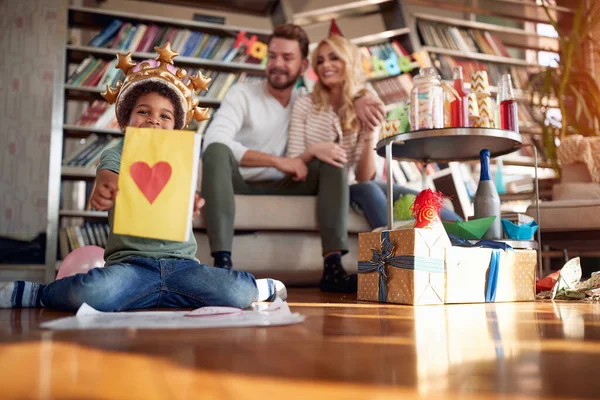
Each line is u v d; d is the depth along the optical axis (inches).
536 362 23.7
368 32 175.9
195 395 17.1
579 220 98.0
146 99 54.4
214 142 94.2
